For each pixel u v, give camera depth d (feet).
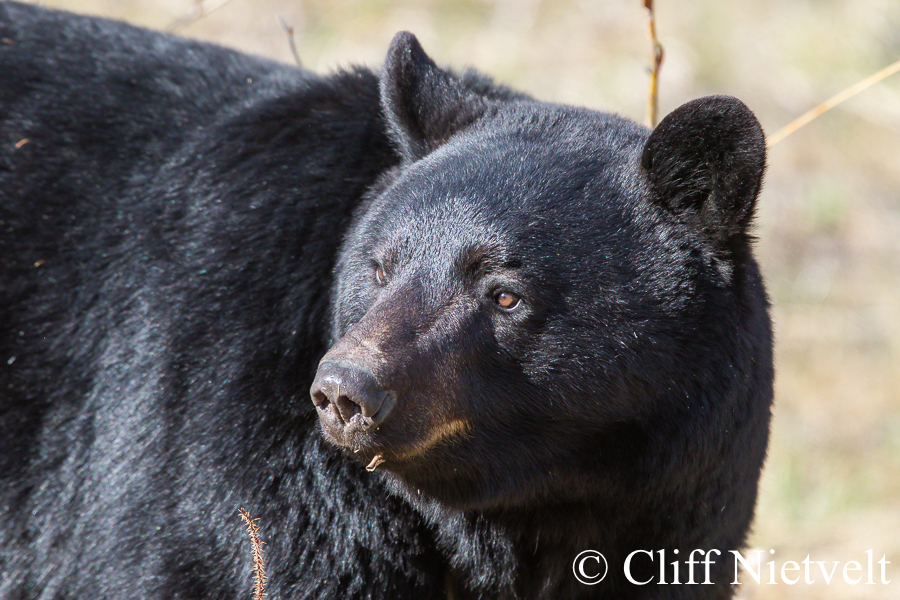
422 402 19.40
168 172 24.66
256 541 19.81
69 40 26.91
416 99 23.00
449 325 19.90
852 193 55.16
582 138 21.95
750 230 20.98
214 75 26.18
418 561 23.22
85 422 24.48
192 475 22.57
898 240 52.80
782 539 37.83
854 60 61.16
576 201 20.59
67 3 57.41
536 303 20.11
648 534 22.61
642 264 20.58
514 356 20.31
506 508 22.43
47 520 24.82
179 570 22.56
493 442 20.75
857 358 46.60
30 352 24.75
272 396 22.48
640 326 20.42
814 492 40.29
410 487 21.53
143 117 25.48
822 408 44.32
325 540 22.47
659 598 23.21
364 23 60.90
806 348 47.01
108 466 23.88
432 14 61.93
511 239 20.02
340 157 23.79
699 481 22.07
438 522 22.80
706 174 20.51
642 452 21.31
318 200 23.43
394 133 23.40
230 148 24.32
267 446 22.36
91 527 24.13
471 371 20.10
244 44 58.85
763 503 39.40
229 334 22.82
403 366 19.08
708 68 59.62
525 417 20.68
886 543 37.76
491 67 58.44
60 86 26.08
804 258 51.80
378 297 20.49
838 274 50.98
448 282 20.13
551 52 60.13
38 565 25.12
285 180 23.72
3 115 25.94
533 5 62.90
